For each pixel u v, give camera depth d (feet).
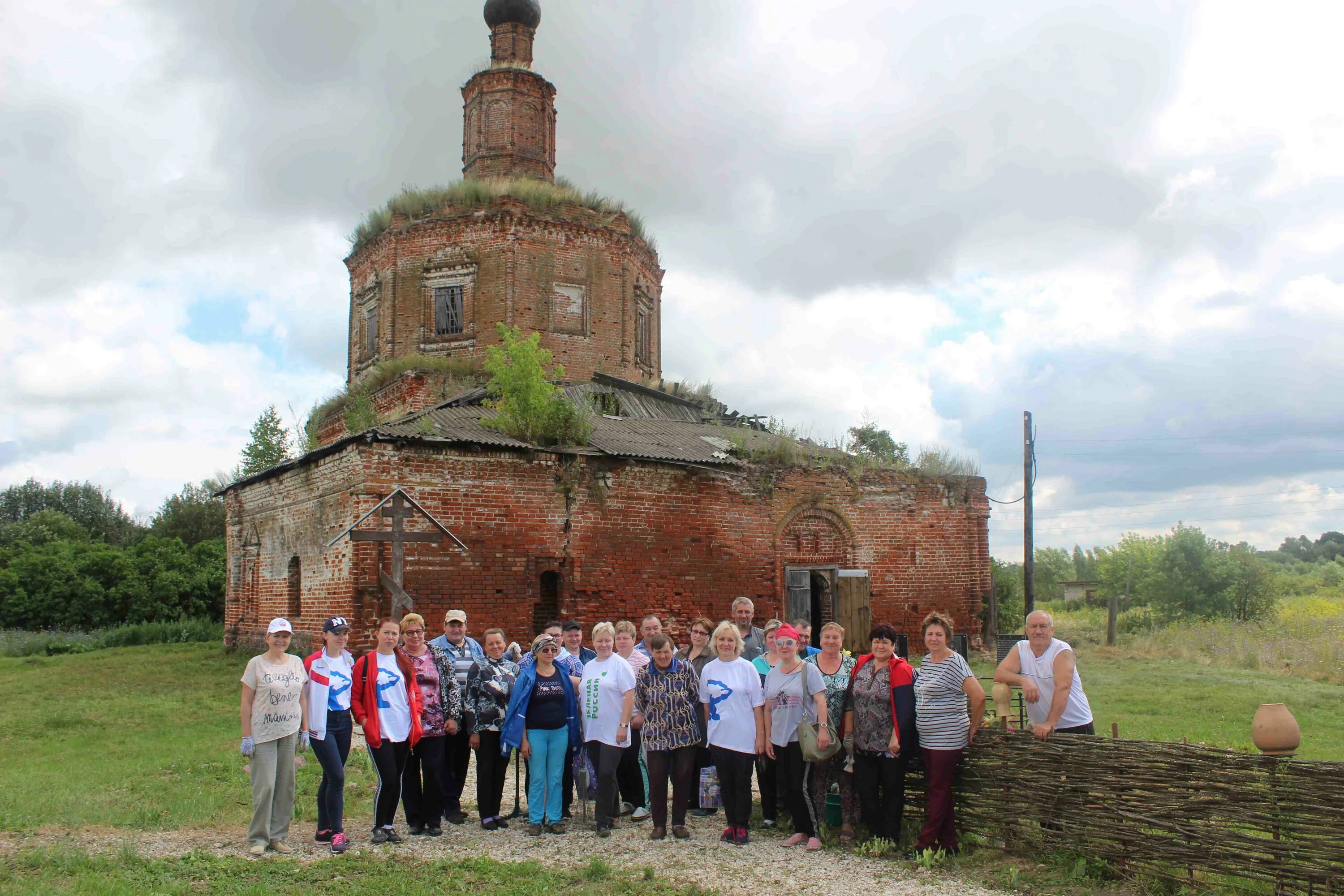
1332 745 40.55
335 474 59.36
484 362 80.33
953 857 24.77
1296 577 224.33
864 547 75.41
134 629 99.66
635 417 81.46
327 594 59.52
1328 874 19.60
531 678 28.63
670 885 23.11
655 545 65.36
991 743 25.16
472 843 27.27
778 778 29.40
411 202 86.84
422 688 28.40
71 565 119.24
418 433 57.62
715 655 32.45
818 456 75.56
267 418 137.28
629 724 28.22
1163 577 138.62
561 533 61.52
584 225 85.81
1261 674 69.00
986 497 81.05
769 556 71.05
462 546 55.01
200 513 157.28
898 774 25.99
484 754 28.86
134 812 28.99
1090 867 22.98
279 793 25.88
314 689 26.50
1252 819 20.79
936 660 25.66
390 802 27.07
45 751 41.01
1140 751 22.52
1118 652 87.81
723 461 68.64
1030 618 25.62
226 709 51.29
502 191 84.12
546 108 94.68
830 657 28.22
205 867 23.82
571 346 84.53
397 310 85.71
